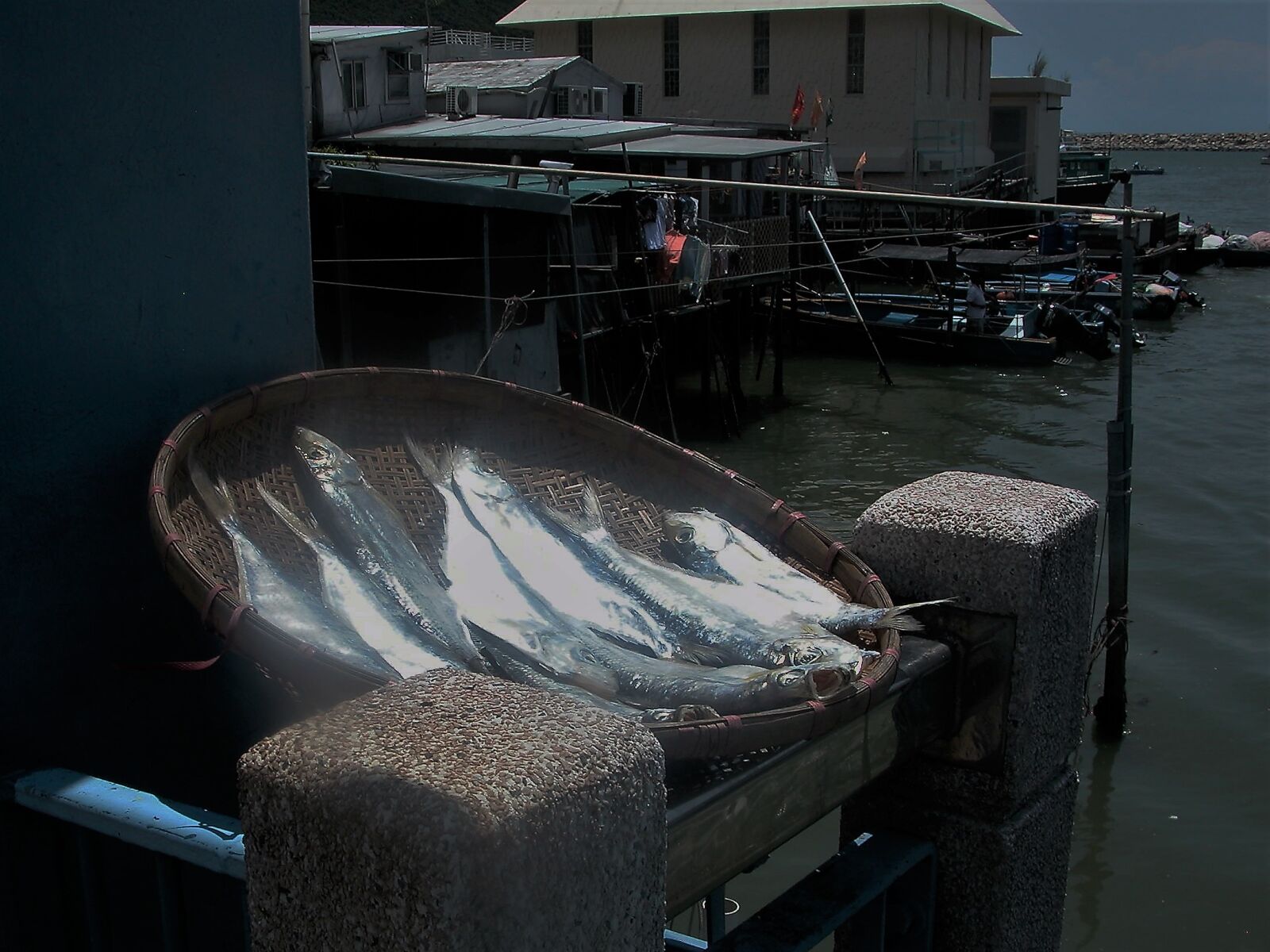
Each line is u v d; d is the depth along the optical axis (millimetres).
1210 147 164000
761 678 2619
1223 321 32281
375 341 14172
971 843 3129
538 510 3586
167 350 3227
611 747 1633
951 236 36094
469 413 3838
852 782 2684
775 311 25062
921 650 2941
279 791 1566
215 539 2947
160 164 3145
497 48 42938
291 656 2342
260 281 3492
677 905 2168
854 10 37688
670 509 3783
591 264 19688
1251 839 8789
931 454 20531
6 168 2789
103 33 2959
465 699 1751
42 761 3008
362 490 3334
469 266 14992
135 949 3080
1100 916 7898
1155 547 15328
